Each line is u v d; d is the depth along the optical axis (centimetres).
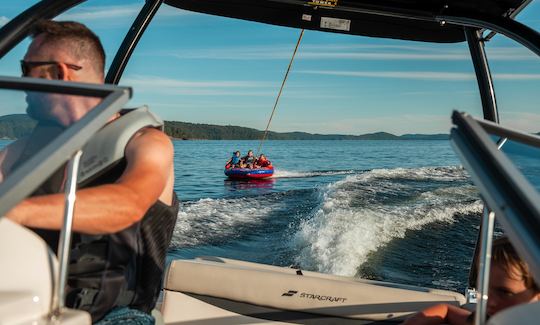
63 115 147
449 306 218
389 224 1264
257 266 287
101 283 161
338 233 1155
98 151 163
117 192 148
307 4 322
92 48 175
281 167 3731
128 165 161
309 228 1216
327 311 254
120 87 139
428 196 1706
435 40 360
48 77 171
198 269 263
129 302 174
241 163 2484
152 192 156
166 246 184
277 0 321
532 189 109
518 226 103
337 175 2889
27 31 257
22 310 120
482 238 131
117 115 180
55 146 123
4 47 251
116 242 165
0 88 148
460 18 315
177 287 264
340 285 257
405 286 268
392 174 2455
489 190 114
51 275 127
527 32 294
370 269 959
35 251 127
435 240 1150
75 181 129
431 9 320
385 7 320
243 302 260
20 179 116
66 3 266
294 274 275
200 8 343
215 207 1555
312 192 1891
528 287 160
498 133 139
